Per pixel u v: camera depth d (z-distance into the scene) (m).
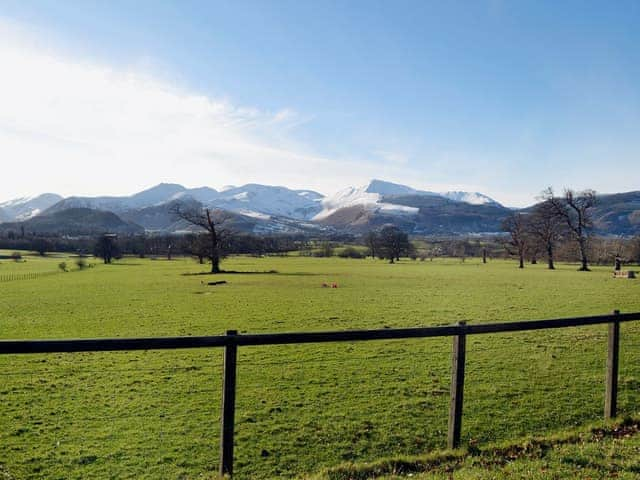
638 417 9.02
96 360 16.33
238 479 7.29
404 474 6.88
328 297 38.47
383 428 9.84
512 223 101.06
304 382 13.41
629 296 37.97
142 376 14.17
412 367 15.08
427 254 160.25
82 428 9.95
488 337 19.95
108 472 7.92
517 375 13.91
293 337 6.75
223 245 79.56
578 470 6.75
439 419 10.32
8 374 14.44
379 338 7.09
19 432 9.74
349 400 11.77
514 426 9.81
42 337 21.33
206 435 9.52
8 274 74.56
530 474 6.64
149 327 23.86
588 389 12.41
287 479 7.30
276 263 113.75
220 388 12.88
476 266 103.62
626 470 6.75
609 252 104.06
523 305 32.06
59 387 13.04
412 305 32.62
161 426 10.05
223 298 38.03
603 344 18.36
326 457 8.48
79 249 166.75
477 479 6.48
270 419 10.45
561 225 89.06
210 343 6.38
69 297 40.12
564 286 48.59
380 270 84.62
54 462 8.30
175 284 53.38
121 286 51.16
